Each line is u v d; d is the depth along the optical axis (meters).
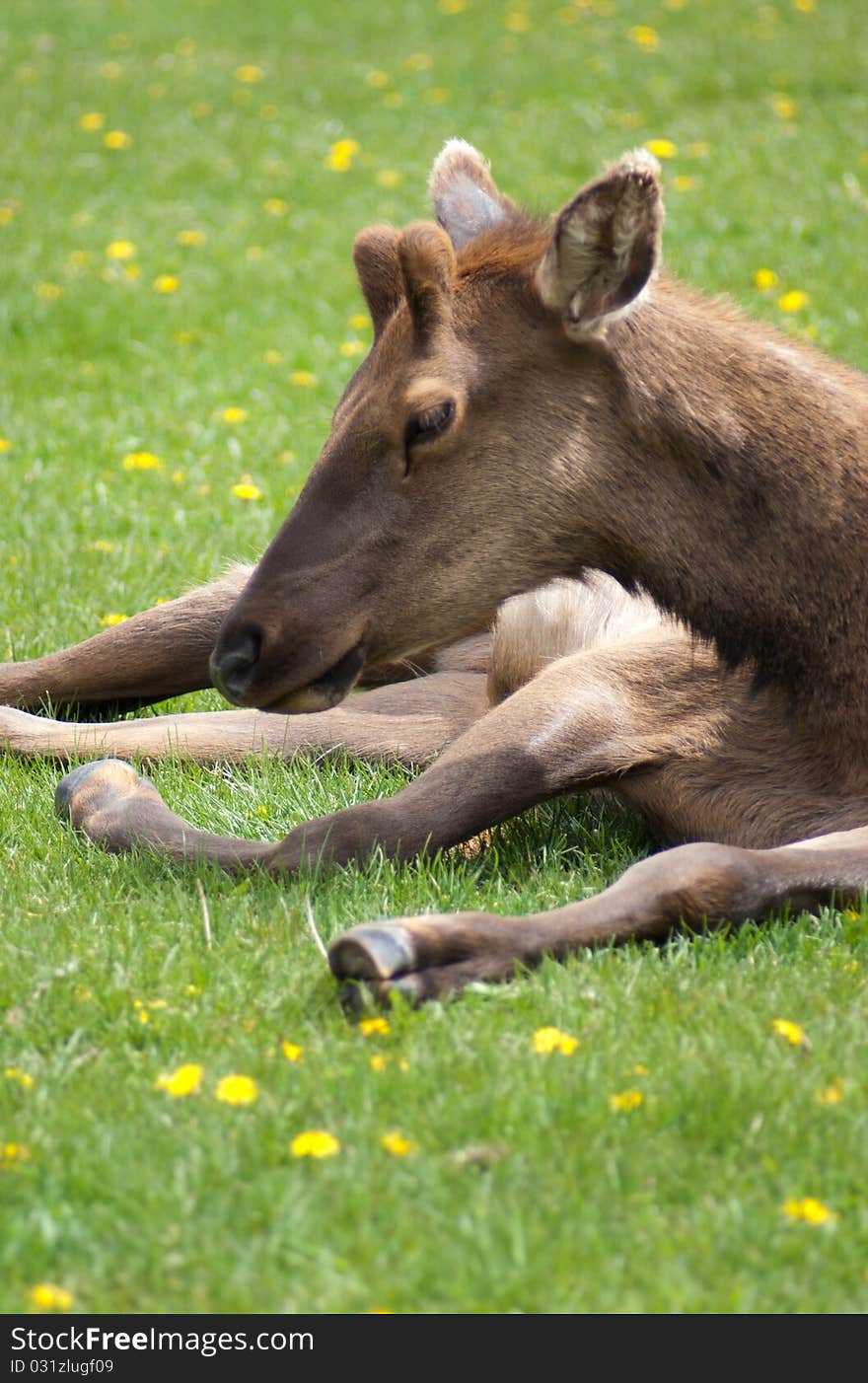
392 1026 6.20
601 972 6.58
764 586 7.69
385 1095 5.71
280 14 35.06
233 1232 5.00
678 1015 6.27
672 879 6.97
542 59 29.27
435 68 29.14
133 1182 5.16
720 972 6.69
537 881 7.84
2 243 21.36
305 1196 5.12
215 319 18.62
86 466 14.55
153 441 15.16
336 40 32.38
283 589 7.51
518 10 33.72
